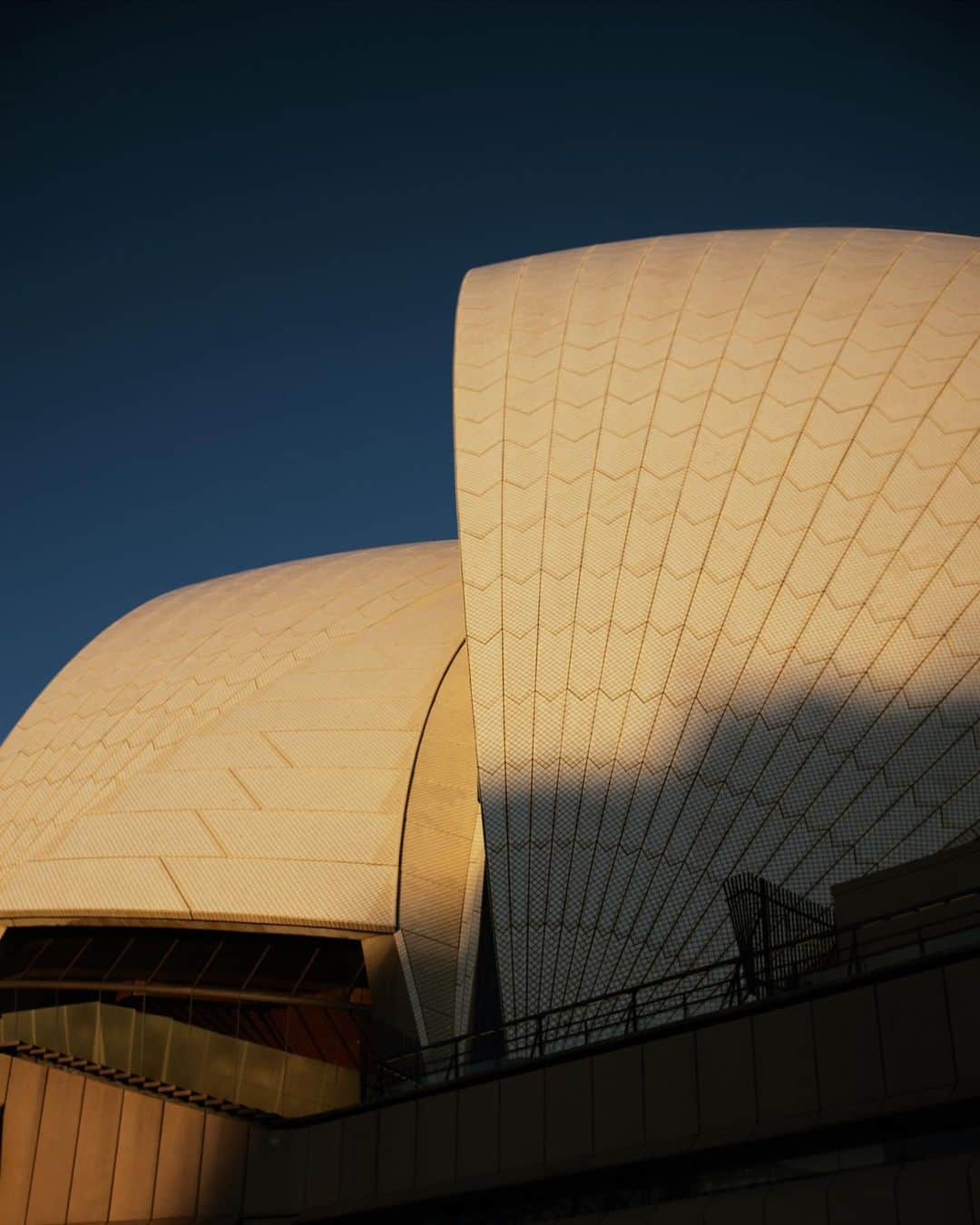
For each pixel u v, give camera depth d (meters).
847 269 27.98
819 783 20.62
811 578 22.67
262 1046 23.64
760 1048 15.18
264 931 25.94
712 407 26.05
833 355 25.77
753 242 30.64
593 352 28.41
